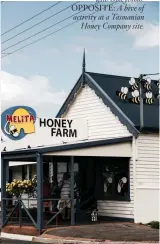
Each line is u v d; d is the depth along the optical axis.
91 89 22.56
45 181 20.72
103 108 21.88
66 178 20.58
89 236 16.03
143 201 20.08
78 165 22.62
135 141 20.14
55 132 20.22
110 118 21.48
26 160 20.92
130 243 14.91
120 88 22.86
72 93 23.45
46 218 19.78
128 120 20.48
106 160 21.44
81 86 23.03
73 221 18.52
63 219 20.25
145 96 22.20
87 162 22.31
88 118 22.58
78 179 22.31
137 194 19.97
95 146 19.38
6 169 19.91
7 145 19.72
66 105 23.77
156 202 20.38
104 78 23.05
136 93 21.94
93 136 22.02
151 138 20.64
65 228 17.77
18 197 19.72
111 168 21.16
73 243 15.50
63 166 23.19
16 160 20.69
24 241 16.73
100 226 18.31
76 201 21.14
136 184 20.02
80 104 23.12
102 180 21.48
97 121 22.05
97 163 21.83
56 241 15.96
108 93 22.08
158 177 20.61
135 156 20.08
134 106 21.94
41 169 18.06
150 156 20.50
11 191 20.06
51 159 22.38
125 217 20.19
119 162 20.83
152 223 18.80
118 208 20.52
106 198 21.06
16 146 19.38
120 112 20.94
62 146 18.50
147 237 15.58
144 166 20.30
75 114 23.34
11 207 21.61
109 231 16.97
